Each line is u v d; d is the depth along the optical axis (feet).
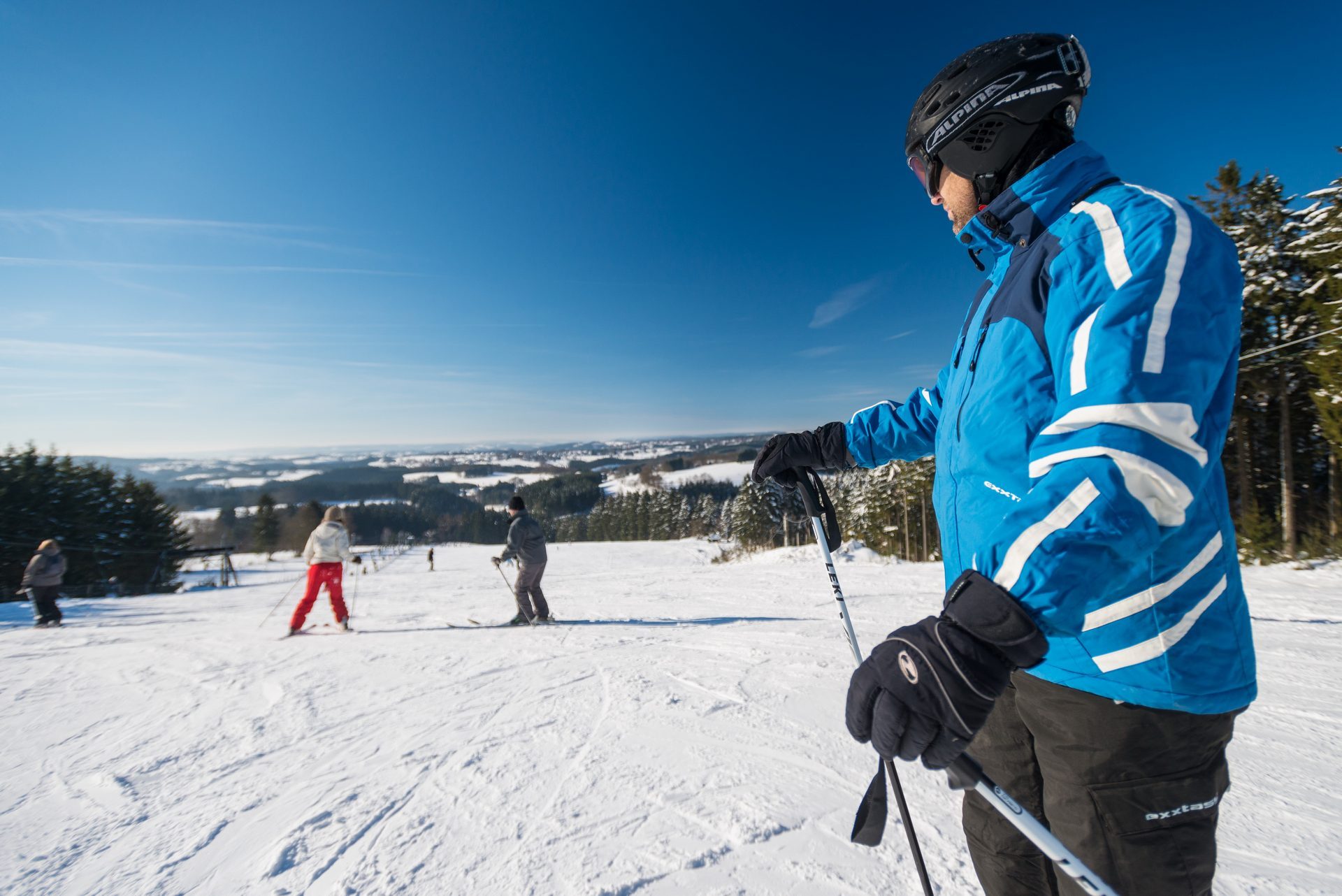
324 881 6.32
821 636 17.07
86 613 39.60
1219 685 2.67
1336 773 7.50
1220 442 2.54
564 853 6.49
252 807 8.21
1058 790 3.00
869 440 4.94
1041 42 3.13
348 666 16.48
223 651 19.71
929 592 27.14
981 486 3.03
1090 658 2.77
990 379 3.01
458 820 7.41
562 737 9.94
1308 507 38.40
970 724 2.22
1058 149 3.17
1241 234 36.37
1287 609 19.43
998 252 3.30
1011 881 3.63
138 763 10.04
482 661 16.20
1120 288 2.43
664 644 17.13
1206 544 2.65
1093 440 2.25
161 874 6.72
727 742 9.29
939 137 3.35
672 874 6.00
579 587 38.40
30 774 9.75
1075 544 2.14
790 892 5.63
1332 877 5.49
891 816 6.93
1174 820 2.73
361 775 9.00
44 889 6.56
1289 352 34.17
